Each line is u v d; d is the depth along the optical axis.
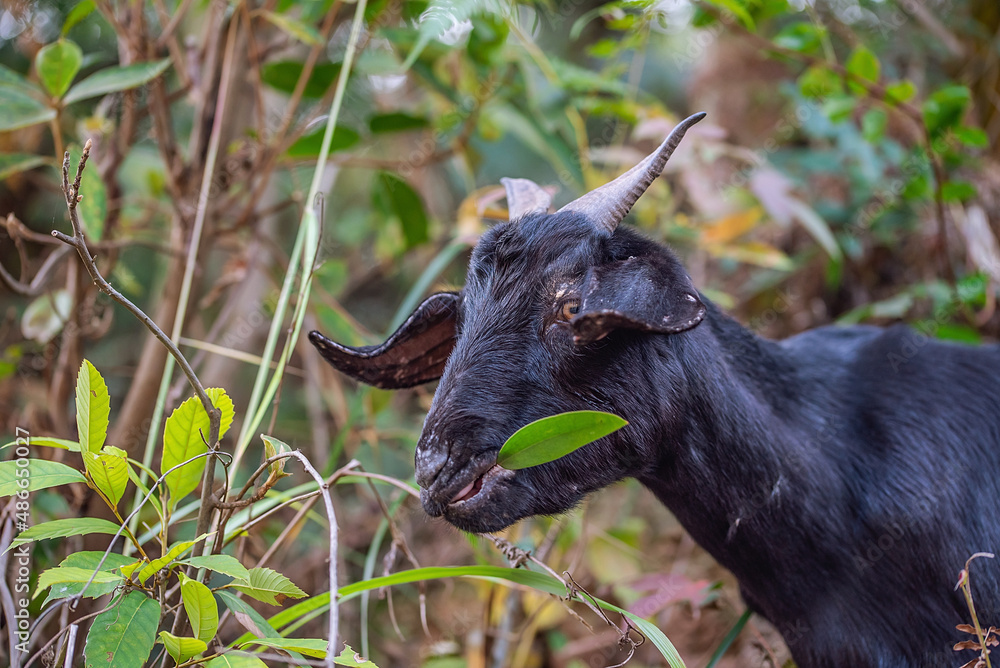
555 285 2.29
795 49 3.83
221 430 2.08
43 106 3.01
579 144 4.15
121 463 1.98
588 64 6.54
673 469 2.50
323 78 3.81
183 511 2.70
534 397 2.29
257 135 3.74
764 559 2.56
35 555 2.96
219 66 3.62
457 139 4.19
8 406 3.78
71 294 3.35
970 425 2.59
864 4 4.84
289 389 5.52
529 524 3.62
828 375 2.78
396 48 4.12
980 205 4.36
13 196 4.66
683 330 1.95
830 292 4.77
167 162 3.59
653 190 4.30
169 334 3.49
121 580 1.85
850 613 2.53
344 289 5.25
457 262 5.36
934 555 2.46
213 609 1.81
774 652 3.08
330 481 2.51
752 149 5.31
